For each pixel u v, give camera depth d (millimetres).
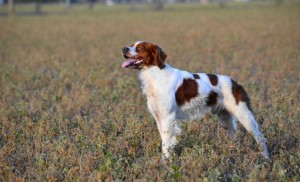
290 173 7141
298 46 22406
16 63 18625
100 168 6852
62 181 7074
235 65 17266
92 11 65938
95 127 9273
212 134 8953
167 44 24469
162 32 31328
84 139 8469
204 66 16859
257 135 8008
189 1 120188
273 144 8453
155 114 7926
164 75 7707
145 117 9797
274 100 11289
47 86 14281
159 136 8641
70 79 14836
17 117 10523
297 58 18812
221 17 45312
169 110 7723
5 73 15758
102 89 13039
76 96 12219
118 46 24172
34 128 9469
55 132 9266
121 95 12297
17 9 73875
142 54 7660
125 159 7367
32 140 9000
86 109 11078
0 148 8578
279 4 74125
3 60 19547
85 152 7992
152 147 8203
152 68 7707
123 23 40219
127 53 7676
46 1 106750
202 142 8133
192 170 7066
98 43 25688
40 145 8492
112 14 55812
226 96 8039
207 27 34312
